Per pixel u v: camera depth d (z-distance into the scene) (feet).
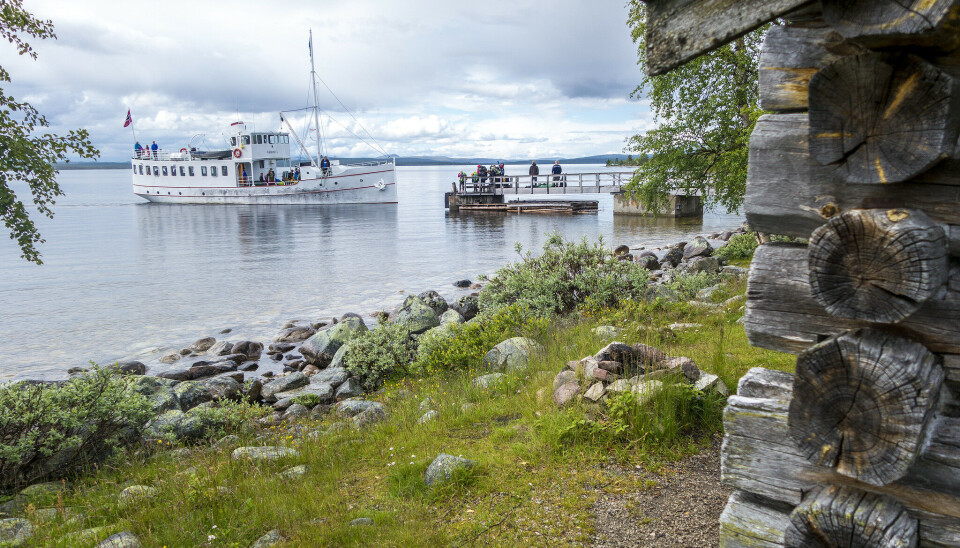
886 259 5.62
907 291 5.53
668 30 6.65
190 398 27.50
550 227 125.80
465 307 45.78
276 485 14.76
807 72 6.73
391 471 14.98
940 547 6.33
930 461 6.30
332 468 15.84
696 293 38.29
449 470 14.11
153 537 12.50
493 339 28.58
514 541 11.41
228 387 30.12
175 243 113.70
